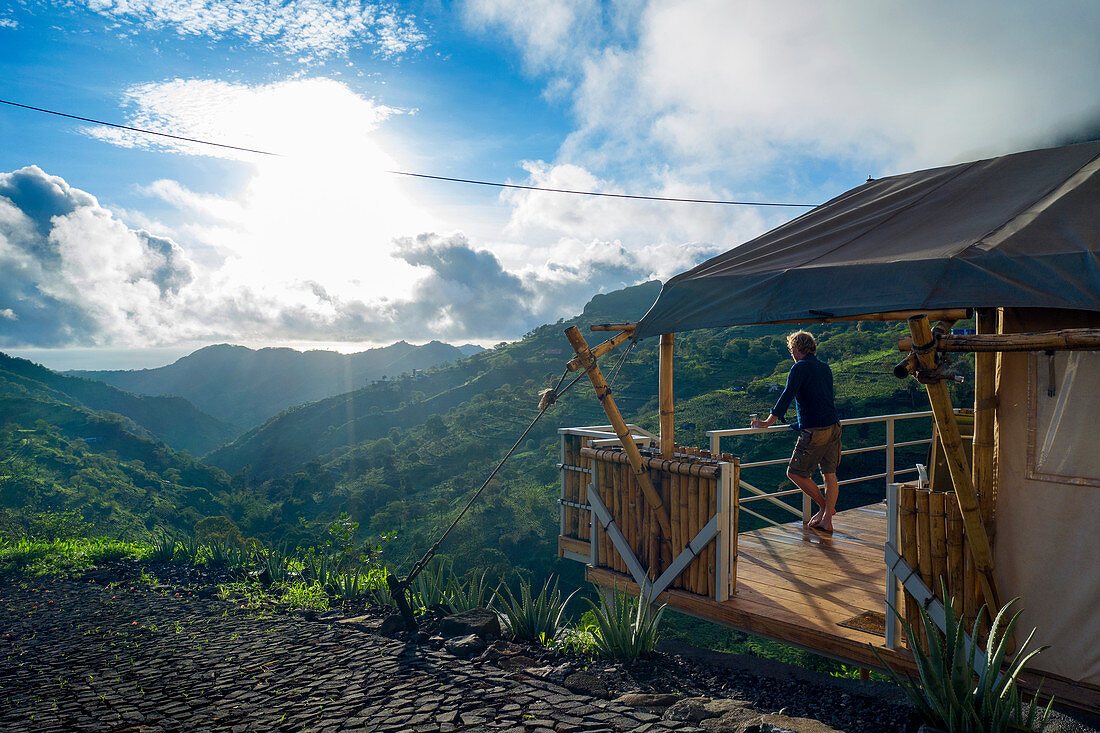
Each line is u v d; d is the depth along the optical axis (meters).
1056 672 3.06
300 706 3.56
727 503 4.56
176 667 4.61
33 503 104.75
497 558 84.81
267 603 6.84
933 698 2.75
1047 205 3.46
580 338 4.95
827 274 3.77
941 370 2.85
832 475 6.36
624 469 5.33
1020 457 3.19
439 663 4.22
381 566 7.14
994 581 3.18
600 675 3.95
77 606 7.32
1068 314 3.07
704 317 4.35
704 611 4.61
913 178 4.74
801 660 14.47
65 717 3.66
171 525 136.50
